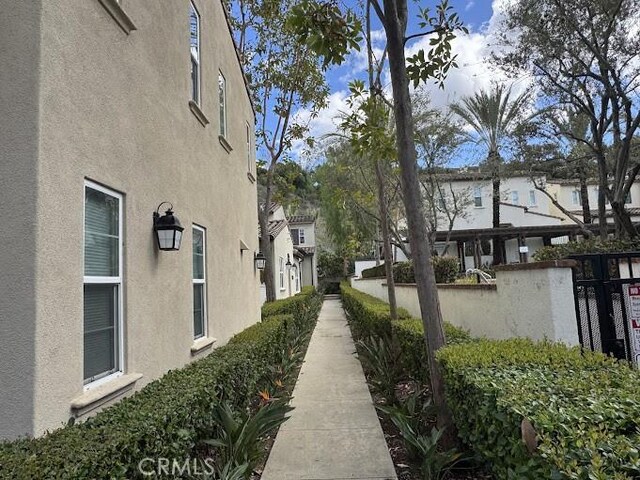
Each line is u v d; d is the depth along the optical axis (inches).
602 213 640.4
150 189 187.5
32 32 117.0
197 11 275.1
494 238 1063.0
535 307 190.4
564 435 78.4
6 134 114.2
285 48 625.6
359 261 1448.1
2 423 107.0
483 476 143.9
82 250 131.9
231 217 340.8
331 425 213.5
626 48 514.0
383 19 181.5
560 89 578.6
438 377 165.6
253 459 156.6
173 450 119.4
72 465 84.2
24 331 109.5
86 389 135.0
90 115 140.8
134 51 175.8
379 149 253.6
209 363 189.6
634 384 103.5
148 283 181.2
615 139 552.1
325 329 609.3
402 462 169.6
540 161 714.2
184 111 236.1
